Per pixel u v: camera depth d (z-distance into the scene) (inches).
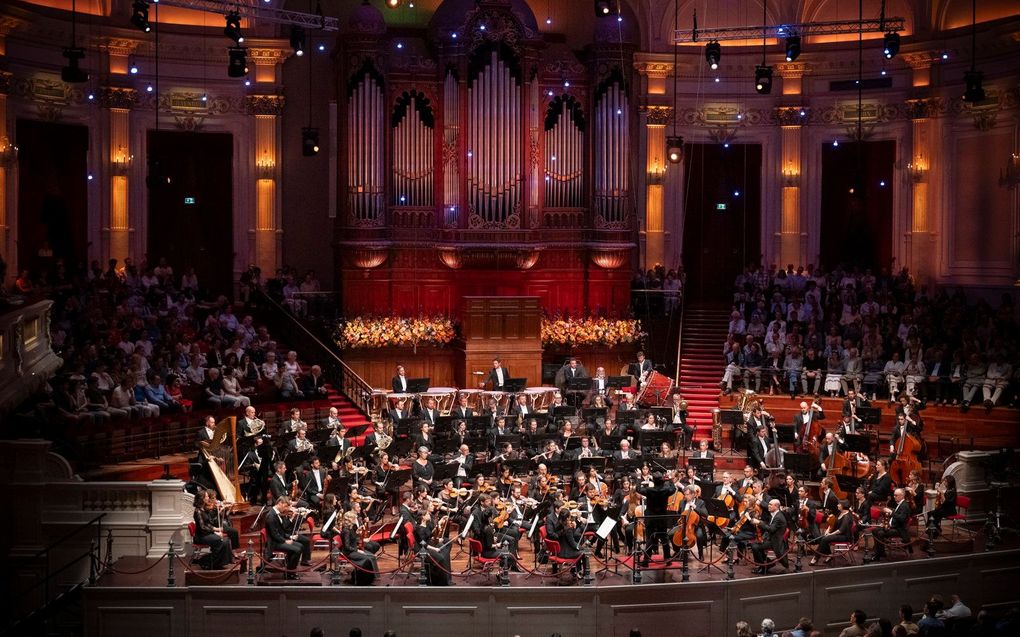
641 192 1401.3
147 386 1006.4
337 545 777.6
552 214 1301.7
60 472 832.9
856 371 1167.6
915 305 1242.0
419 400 1095.6
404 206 1274.6
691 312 1328.7
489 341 1209.4
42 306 896.9
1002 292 1268.5
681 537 785.6
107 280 1167.6
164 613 740.7
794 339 1199.6
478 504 799.1
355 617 742.5
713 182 1434.5
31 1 1232.2
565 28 1385.3
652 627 752.3
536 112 1278.3
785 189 1400.1
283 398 1097.4
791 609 785.6
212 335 1134.4
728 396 1193.4
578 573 788.6
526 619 746.2
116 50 1279.5
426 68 1268.5
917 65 1341.0
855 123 1378.0
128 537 824.9
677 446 1056.2
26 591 761.6
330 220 1368.1
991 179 1282.0
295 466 871.7
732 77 1400.1
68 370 980.6
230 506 835.4
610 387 1150.3
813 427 1039.0
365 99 1243.2
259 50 1321.4
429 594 742.5
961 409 1112.8
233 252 1354.6
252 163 1342.3
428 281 1289.4
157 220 1349.7
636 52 1375.5
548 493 831.1
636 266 1405.0
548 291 1312.7
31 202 1267.2
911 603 821.2
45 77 1232.8
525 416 1024.9
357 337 1200.2
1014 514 965.2
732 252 1438.2
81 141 1284.4
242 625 741.9
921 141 1342.3
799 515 832.9
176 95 1312.7
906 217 1366.9
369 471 909.2
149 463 924.0
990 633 666.2
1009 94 1253.1
